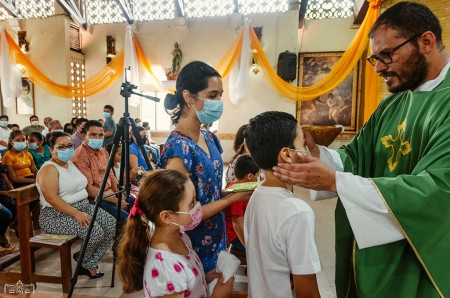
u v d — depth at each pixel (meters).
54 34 8.30
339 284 1.09
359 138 1.20
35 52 8.45
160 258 0.98
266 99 7.98
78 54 8.72
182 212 0.99
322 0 7.87
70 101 8.52
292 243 0.84
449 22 3.56
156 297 0.96
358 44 6.73
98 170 2.87
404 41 0.86
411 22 0.85
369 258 0.92
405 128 0.97
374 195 0.79
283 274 0.89
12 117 8.84
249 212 1.00
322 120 8.14
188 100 1.10
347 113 8.03
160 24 8.40
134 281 1.03
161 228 1.03
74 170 2.48
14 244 3.07
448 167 0.76
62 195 2.34
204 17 8.17
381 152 1.07
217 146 1.34
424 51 0.87
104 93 8.85
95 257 2.36
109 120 4.94
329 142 1.30
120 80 8.74
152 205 0.99
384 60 0.90
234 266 1.07
